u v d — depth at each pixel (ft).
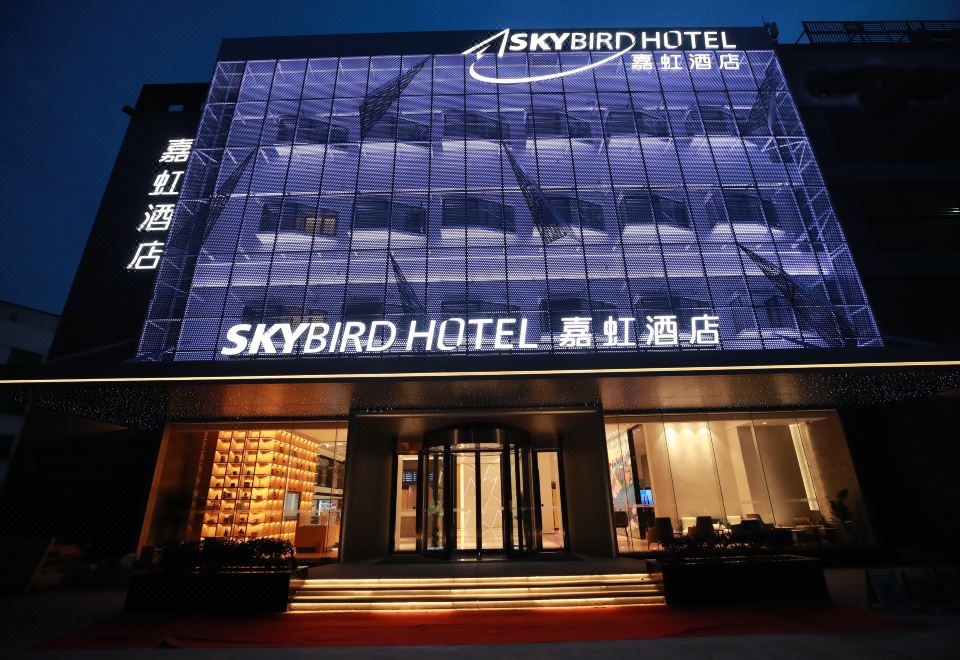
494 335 57.11
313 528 55.93
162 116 76.48
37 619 34.71
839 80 75.56
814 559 38.27
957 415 56.59
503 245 62.44
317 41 76.43
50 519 56.34
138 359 57.82
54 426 59.62
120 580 47.91
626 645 27.81
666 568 37.83
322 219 64.23
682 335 57.88
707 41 76.84
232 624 33.06
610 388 48.83
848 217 66.33
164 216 69.10
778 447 58.08
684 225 63.87
